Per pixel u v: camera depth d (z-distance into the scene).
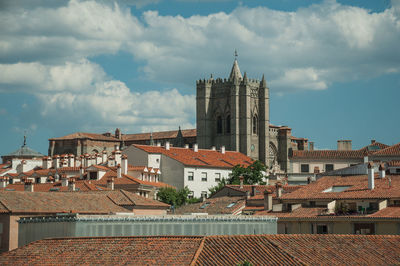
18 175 195.88
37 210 97.69
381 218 91.06
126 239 69.25
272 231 88.88
